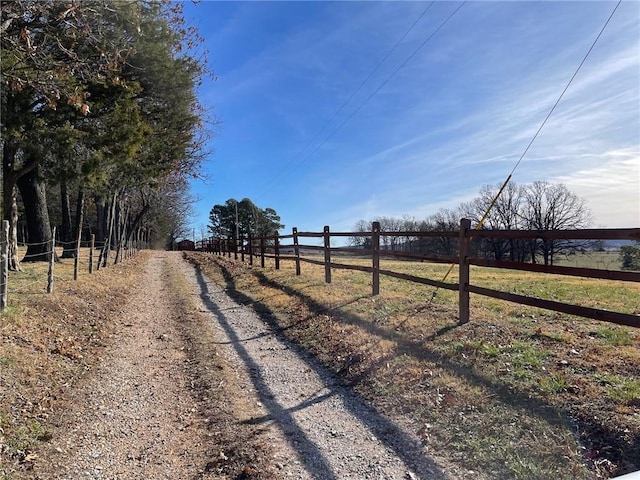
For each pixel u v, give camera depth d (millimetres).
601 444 2975
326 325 6691
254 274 13492
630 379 3693
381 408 4070
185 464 3258
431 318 6129
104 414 4141
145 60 10805
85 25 5172
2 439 3479
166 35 10727
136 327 7715
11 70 4934
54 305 7562
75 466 3250
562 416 3328
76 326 7082
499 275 12539
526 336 5039
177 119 13297
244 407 4219
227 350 6156
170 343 6629
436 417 3703
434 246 53219
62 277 10938
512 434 3258
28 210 15758
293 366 5422
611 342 4645
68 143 9156
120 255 21891
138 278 15617
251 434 3654
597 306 6348
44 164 10047
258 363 5547
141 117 11180
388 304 7184
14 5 4785
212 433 3713
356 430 3703
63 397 4453
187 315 8656
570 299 7031
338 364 5289
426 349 5047
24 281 9500
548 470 2832
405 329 5812
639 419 3105
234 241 21156
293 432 3691
